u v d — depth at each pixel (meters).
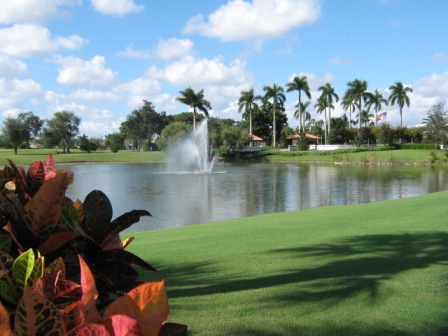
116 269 1.55
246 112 89.12
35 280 1.13
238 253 6.34
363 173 41.62
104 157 75.19
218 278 4.95
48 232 1.40
